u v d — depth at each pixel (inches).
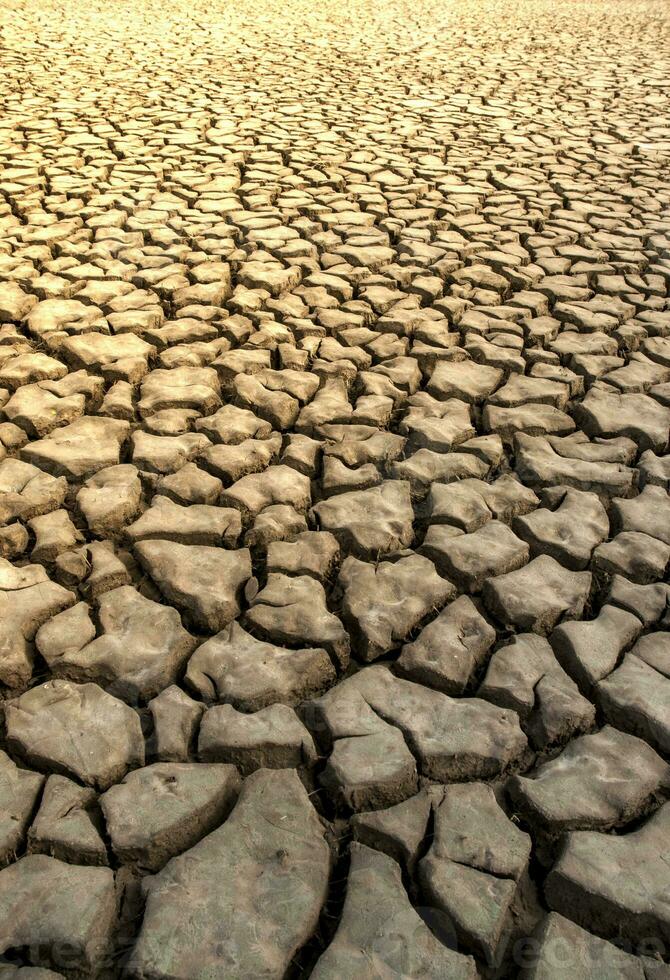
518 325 131.4
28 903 52.7
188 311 128.5
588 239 162.9
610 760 64.2
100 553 81.9
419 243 157.6
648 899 54.6
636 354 125.0
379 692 68.9
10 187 169.6
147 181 181.5
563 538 87.0
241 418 104.0
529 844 58.0
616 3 609.3
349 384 115.9
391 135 226.5
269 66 306.2
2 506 85.8
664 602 79.7
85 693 67.2
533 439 104.1
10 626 71.7
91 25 361.1
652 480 97.4
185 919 52.4
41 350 116.9
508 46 382.6
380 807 61.3
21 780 60.1
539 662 72.4
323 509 90.0
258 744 63.2
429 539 86.5
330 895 55.5
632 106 273.3
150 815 58.1
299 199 175.6
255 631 74.7
